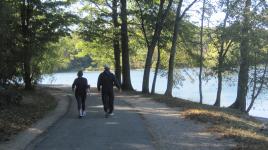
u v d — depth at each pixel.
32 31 29.73
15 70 24.23
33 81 33.78
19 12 29.58
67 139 13.34
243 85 30.95
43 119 17.77
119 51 43.38
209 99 49.34
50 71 41.16
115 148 11.96
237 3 29.47
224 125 16.16
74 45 47.62
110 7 41.56
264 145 12.07
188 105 24.31
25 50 29.20
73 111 21.16
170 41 37.72
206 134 14.07
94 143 12.66
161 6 35.66
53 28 30.11
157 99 28.36
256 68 30.19
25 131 14.58
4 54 22.39
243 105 31.70
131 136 13.80
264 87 30.67
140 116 19.02
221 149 11.62
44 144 12.55
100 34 39.84
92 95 32.69
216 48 32.53
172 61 36.31
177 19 35.84
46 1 30.78
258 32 28.86
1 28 20.73
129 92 36.50
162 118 18.23
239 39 29.28
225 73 33.06
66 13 31.33
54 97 30.23
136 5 38.00
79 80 18.84
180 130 14.92
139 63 52.56
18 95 21.17
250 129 16.66
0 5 20.44
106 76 18.89
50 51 37.56
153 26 36.12
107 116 18.69
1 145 12.20
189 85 69.00
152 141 12.95
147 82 36.31
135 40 44.22
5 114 17.67
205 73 33.84
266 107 40.56
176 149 11.73
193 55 38.41
